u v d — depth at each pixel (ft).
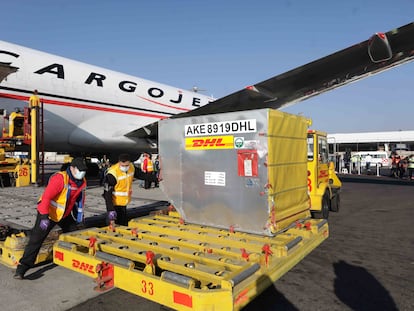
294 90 31.40
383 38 21.62
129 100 43.68
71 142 39.45
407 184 54.80
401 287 12.02
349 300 10.94
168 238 12.60
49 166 115.44
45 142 37.65
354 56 24.95
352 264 14.56
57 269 13.57
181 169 14.21
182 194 14.28
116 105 41.91
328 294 11.42
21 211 19.19
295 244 11.50
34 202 22.40
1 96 30.50
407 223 23.65
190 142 13.79
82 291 11.46
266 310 10.25
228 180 12.64
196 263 10.07
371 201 35.06
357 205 32.30
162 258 10.39
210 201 13.28
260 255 10.02
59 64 35.65
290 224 13.35
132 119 44.45
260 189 11.73
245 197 12.16
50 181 12.14
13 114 30.96
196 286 9.11
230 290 7.98
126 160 16.08
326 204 24.84
